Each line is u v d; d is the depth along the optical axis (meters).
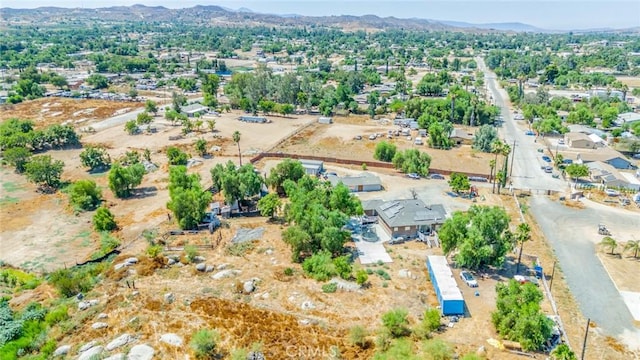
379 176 109.69
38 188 102.00
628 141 128.50
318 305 58.44
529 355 50.25
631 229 82.81
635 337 54.97
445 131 137.62
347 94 183.25
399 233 78.62
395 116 171.50
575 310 59.94
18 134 126.88
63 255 73.56
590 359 50.81
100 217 81.38
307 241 69.62
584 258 73.12
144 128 151.00
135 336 51.44
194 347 49.31
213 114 170.88
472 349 50.78
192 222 80.94
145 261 68.69
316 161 115.12
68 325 53.59
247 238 77.81
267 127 154.38
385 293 61.41
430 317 53.97
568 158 121.06
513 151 121.56
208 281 63.91
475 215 69.56
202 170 111.81
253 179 88.75
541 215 88.94
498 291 57.53
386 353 48.81
